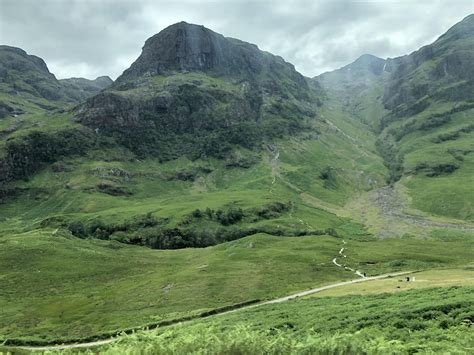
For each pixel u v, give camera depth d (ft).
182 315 316.81
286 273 448.65
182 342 76.43
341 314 160.66
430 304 146.20
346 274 438.40
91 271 532.73
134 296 415.64
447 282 289.94
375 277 407.85
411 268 459.73
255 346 75.36
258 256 549.13
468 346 91.25
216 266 504.02
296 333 137.18
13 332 334.85
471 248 608.19
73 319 360.28
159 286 439.22
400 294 215.92
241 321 198.70
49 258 564.71
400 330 118.11
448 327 119.14
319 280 415.23
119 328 306.55
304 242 644.27
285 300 313.12
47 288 471.62
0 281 487.61
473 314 124.98
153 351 74.13
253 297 360.89
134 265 570.87
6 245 601.21
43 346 287.07
